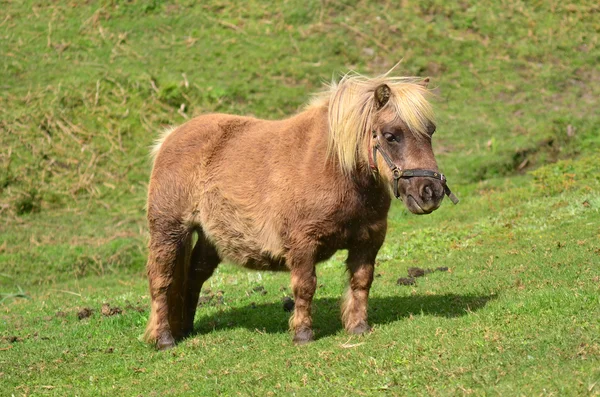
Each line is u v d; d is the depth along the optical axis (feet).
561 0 80.48
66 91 64.85
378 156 22.33
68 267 47.14
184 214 26.50
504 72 72.18
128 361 25.14
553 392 16.10
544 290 25.16
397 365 19.83
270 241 24.17
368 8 78.43
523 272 29.60
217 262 28.19
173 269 26.81
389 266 37.27
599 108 66.80
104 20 75.20
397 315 25.99
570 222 38.22
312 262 23.53
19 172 57.41
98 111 63.87
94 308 33.83
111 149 61.31
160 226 26.63
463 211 48.03
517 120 65.62
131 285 42.96
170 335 26.76
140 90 66.13
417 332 22.54
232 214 25.09
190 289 28.07
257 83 69.26
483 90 70.18
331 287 33.83
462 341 20.68
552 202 43.86
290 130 24.77
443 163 59.67
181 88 66.80
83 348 27.20
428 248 39.73
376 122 22.44
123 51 71.61
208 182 25.91
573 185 47.67
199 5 78.43
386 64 72.18
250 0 79.41
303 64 71.56
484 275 30.66
